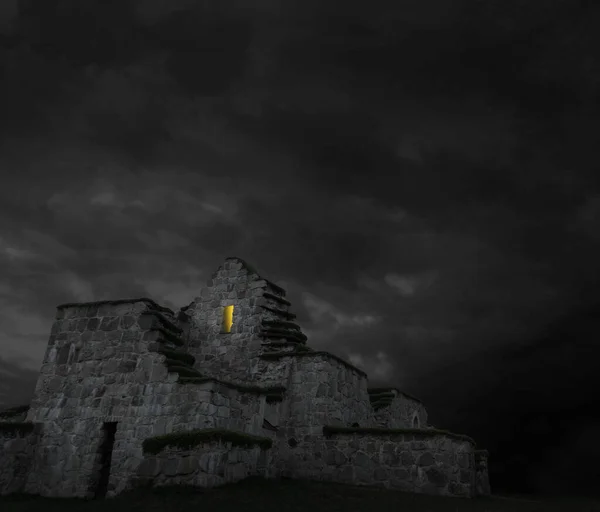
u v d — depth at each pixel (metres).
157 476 10.54
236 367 17.38
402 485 12.97
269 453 13.05
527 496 16.69
